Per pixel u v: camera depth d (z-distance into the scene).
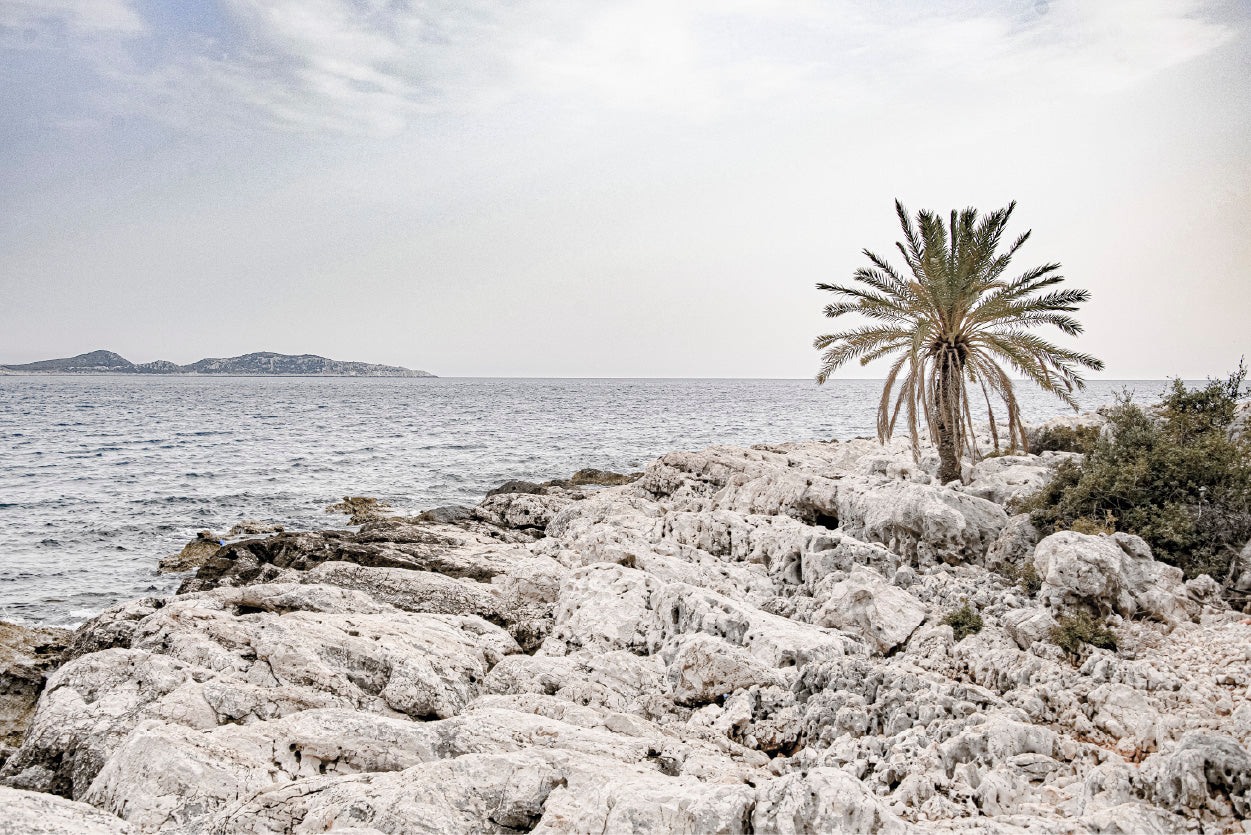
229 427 96.19
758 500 27.89
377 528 27.69
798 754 10.77
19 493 45.12
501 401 186.12
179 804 9.41
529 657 15.24
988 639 13.80
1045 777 9.27
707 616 15.69
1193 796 7.72
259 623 15.69
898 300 26.33
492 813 8.90
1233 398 22.86
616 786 8.61
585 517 31.58
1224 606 14.05
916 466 27.36
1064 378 24.89
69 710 12.58
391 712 13.16
